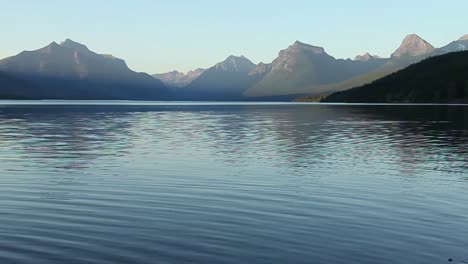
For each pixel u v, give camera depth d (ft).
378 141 167.22
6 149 141.49
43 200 73.72
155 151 138.41
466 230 58.49
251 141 168.66
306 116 379.55
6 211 66.33
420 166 109.81
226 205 71.36
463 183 89.04
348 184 87.86
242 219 63.16
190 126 251.60
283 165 110.93
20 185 85.56
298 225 60.34
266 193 79.97
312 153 133.90
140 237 54.70
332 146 151.84
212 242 53.11
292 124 268.21
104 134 197.98
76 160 118.62
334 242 53.47
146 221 61.77
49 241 52.85
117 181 90.27
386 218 64.18
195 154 131.64
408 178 94.12
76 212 66.28
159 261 47.03
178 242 53.01
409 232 57.62
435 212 67.67
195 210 68.08
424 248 51.72
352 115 390.42
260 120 317.22
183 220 62.44
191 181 90.58
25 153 132.36
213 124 271.08
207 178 93.71
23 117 352.69
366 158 123.03
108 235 55.36
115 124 269.44
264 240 53.98
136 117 365.61
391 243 53.31
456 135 190.80
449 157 125.08
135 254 48.96
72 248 50.57
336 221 62.39
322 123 278.05
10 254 48.39
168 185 86.58
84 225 59.62
